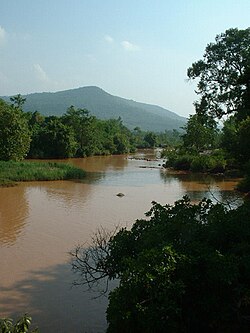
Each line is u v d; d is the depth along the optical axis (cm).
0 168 4156
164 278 743
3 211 2489
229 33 3134
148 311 711
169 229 948
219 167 5038
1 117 5244
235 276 779
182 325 780
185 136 5856
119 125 12719
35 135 7125
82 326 1079
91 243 1788
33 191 3306
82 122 8019
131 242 1025
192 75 3275
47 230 2030
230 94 3019
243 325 812
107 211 2548
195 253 838
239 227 915
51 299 1236
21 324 525
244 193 3400
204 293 801
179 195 3294
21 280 1377
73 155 7494
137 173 5022
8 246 1752
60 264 1527
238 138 3269
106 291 1214
